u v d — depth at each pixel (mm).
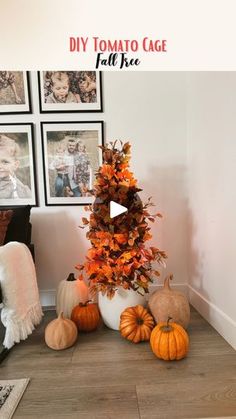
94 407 1172
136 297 1821
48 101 2230
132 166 2297
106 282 1776
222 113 1684
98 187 1784
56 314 2137
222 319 1737
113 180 1773
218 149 1751
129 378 1350
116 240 1743
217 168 1771
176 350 1445
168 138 2291
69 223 2312
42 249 2322
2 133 2240
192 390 1258
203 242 2020
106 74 2229
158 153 2299
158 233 2354
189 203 2279
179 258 2359
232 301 1629
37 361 1514
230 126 1596
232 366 1428
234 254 1602
